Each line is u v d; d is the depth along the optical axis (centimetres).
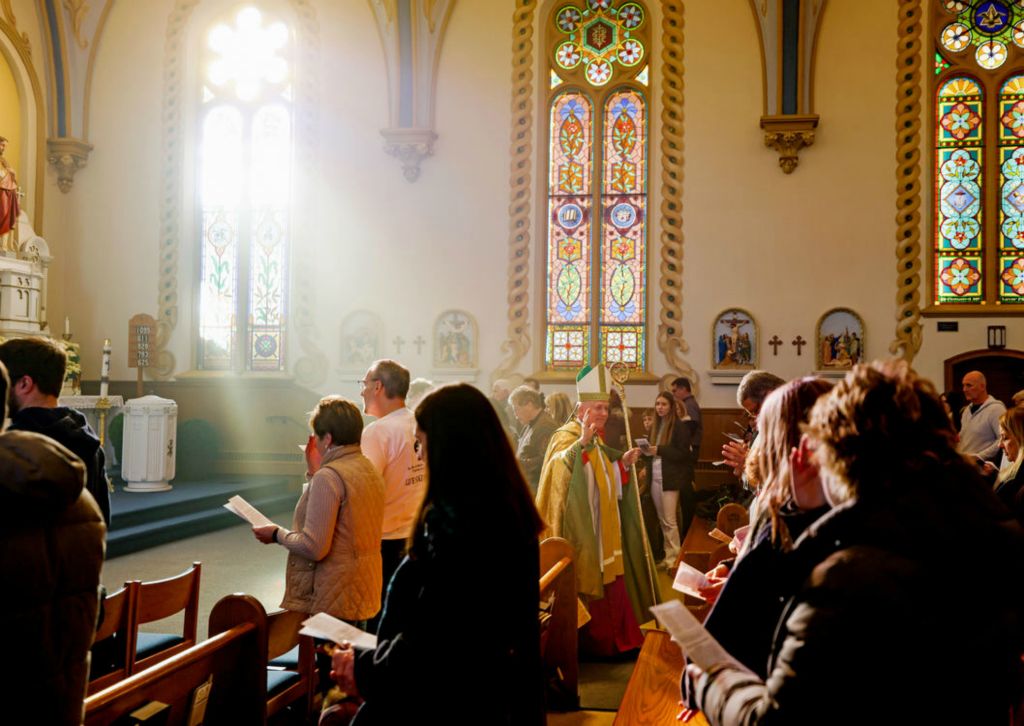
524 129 1273
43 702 172
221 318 1365
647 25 1278
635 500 590
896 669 142
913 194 1177
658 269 1246
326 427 388
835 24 1200
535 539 220
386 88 1304
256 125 1372
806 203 1202
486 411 219
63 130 1355
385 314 1292
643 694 371
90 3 1359
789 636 151
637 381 1234
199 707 301
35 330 1234
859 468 156
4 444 170
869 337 1179
